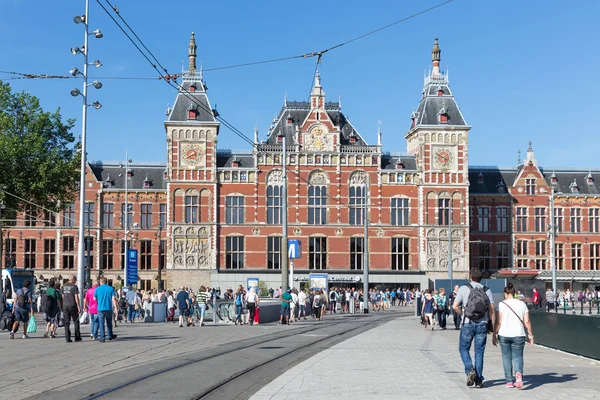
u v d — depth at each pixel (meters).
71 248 89.19
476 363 16.84
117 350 25.08
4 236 87.75
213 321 45.25
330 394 15.91
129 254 57.44
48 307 30.70
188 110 84.38
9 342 28.36
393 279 85.31
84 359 22.23
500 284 56.31
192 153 84.31
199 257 83.75
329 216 85.94
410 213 86.62
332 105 90.81
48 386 16.83
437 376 18.94
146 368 20.19
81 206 39.56
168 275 83.19
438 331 39.47
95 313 29.45
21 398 15.20
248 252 84.56
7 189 62.91
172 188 83.88
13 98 64.62
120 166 91.50
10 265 66.38
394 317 57.84
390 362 22.44
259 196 85.25
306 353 26.06
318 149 86.50
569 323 27.89
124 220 89.44
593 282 91.94
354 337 33.91
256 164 85.31
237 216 84.88
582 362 23.78
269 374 20.16
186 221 83.81
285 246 47.75
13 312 30.70
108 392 16.05
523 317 16.95
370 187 86.56
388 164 87.88
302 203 85.69
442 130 86.88
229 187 84.94
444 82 89.00
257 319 44.28
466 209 86.62
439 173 86.69
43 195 65.19
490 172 93.75
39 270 88.69
